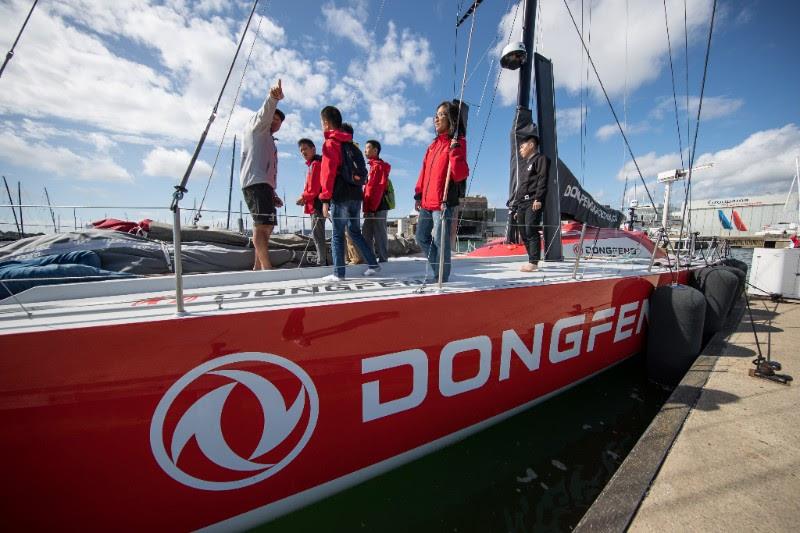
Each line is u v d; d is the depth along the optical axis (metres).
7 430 1.08
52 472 1.13
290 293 1.88
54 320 1.26
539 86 4.40
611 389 3.19
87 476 1.18
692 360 3.15
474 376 2.09
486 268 3.54
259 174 2.58
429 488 2.06
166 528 1.31
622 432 2.61
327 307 1.56
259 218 2.59
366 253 2.64
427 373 1.88
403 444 1.86
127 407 1.21
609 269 3.74
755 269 6.44
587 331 2.81
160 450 1.27
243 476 1.42
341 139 2.40
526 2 4.28
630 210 8.45
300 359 1.50
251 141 2.59
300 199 3.49
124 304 1.55
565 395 2.94
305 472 1.56
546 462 2.29
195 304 1.56
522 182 3.76
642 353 3.69
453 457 2.21
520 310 2.28
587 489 2.08
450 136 2.35
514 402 2.36
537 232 3.33
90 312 1.37
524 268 3.30
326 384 1.57
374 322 1.68
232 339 1.36
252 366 1.40
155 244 2.82
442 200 2.19
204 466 1.34
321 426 1.57
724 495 1.49
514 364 2.30
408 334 1.79
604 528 1.31
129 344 1.21
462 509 1.93
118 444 1.21
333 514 1.83
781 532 1.30
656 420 2.10
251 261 3.08
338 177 2.44
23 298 1.66
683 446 1.84
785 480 1.59
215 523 1.40
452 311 1.95
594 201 5.11
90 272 2.11
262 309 1.45
